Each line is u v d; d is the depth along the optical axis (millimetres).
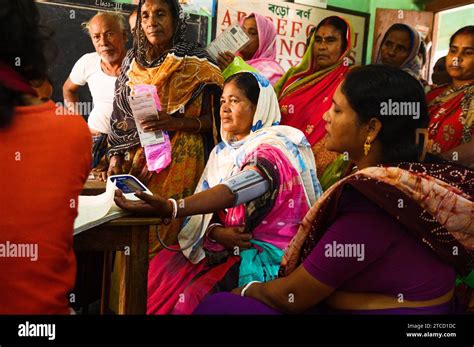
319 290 1190
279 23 2547
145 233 1422
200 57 2195
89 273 2172
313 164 2090
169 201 1618
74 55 2297
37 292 901
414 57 2723
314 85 2482
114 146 2221
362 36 2697
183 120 2131
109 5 2309
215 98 2238
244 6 2488
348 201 1166
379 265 1160
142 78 2162
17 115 896
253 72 2146
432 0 2689
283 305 1254
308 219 1258
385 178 1142
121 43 2336
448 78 2633
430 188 1134
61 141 928
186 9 2400
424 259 1160
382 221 1145
